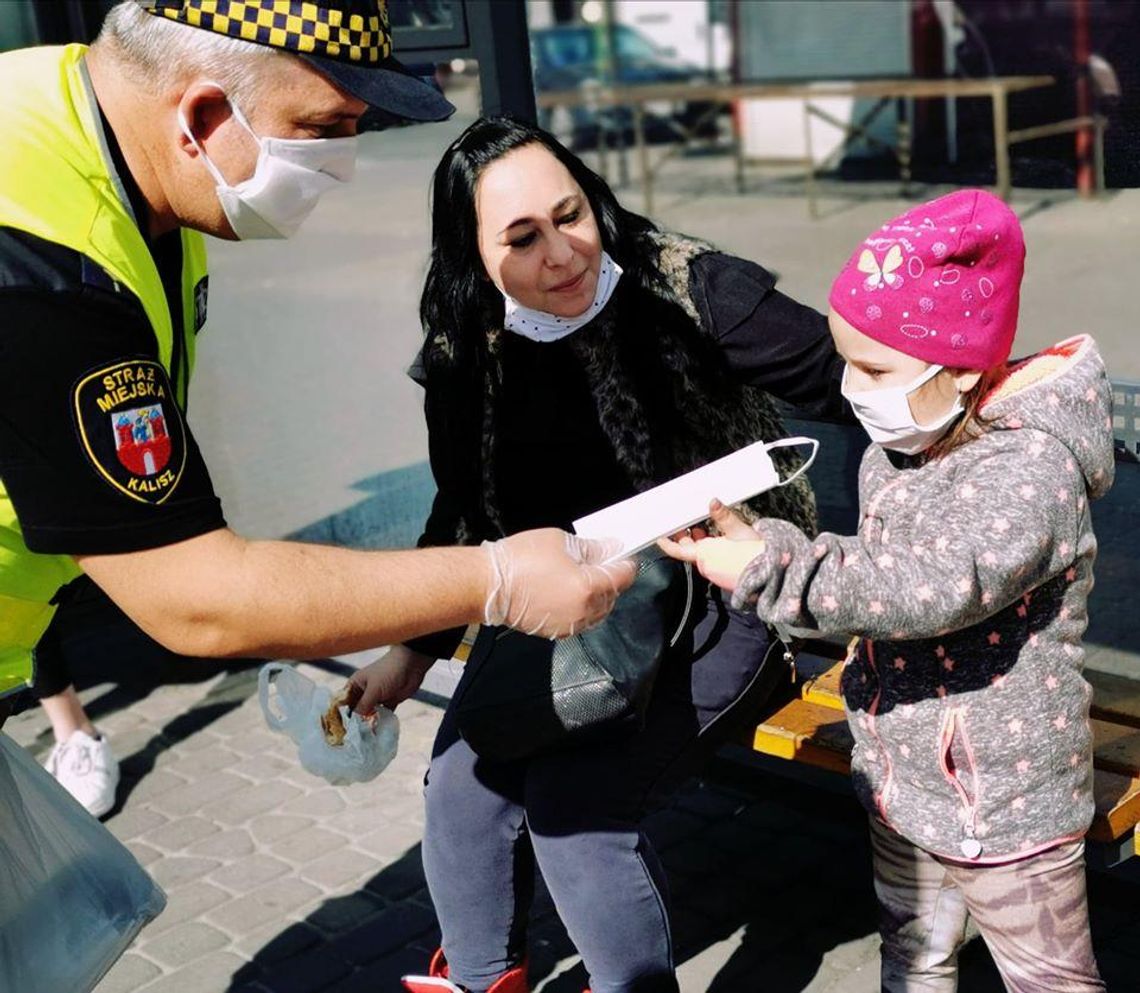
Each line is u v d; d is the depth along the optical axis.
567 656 2.12
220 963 2.86
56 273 1.55
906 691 1.89
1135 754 2.24
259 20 1.61
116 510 1.56
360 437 4.15
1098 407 1.81
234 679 4.20
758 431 2.32
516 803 2.27
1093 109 3.54
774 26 10.03
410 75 1.75
